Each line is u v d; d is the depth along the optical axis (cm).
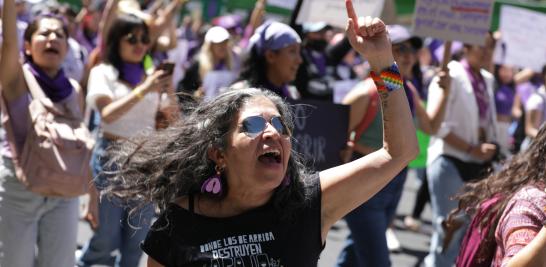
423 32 672
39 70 528
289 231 328
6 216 511
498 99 935
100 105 597
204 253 325
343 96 935
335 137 626
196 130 339
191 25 1745
